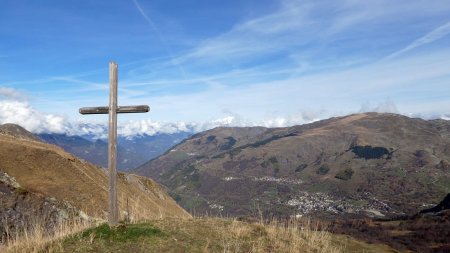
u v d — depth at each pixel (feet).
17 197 96.48
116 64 48.26
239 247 47.83
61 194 115.34
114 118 47.98
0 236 77.82
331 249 51.70
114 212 47.73
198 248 45.09
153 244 43.96
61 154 151.74
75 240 43.70
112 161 47.80
